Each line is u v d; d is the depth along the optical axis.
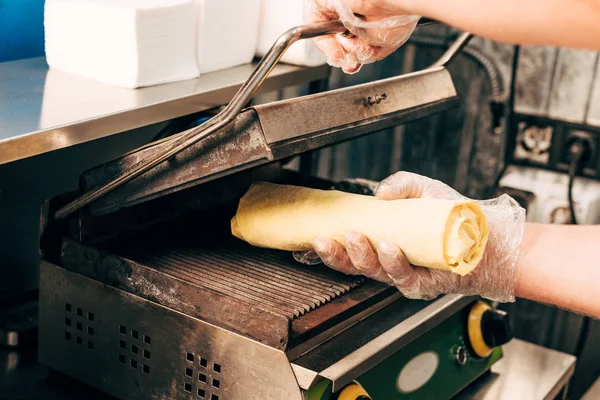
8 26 1.56
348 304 1.17
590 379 2.05
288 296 1.14
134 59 1.36
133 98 1.32
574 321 1.99
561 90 1.89
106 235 1.29
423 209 1.02
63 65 1.48
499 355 1.49
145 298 1.17
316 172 2.27
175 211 1.41
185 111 1.37
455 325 1.36
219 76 1.52
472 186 2.08
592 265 1.10
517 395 1.41
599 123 1.87
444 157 2.09
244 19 1.57
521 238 1.08
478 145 2.04
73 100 1.29
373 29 0.97
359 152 2.20
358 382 1.12
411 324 1.19
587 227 1.17
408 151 2.13
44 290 1.29
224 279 1.18
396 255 1.00
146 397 1.20
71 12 1.41
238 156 1.03
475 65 1.98
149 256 1.25
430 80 1.32
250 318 1.06
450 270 1.01
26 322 1.46
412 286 1.06
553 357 1.57
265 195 1.23
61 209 1.22
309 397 1.03
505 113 1.98
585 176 1.93
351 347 1.11
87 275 1.23
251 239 1.23
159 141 1.14
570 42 0.83
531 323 2.05
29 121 1.15
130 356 1.20
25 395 1.26
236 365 1.08
